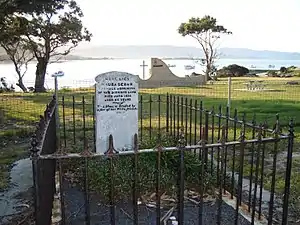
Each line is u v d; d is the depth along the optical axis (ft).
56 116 23.68
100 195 16.63
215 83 93.50
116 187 16.30
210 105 48.39
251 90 71.10
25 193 18.76
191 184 17.30
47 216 12.54
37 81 89.81
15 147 27.94
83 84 96.32
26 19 84.89
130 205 16.02
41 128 12.04
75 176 18.92
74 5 92.58
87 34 99.14
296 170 21.80
